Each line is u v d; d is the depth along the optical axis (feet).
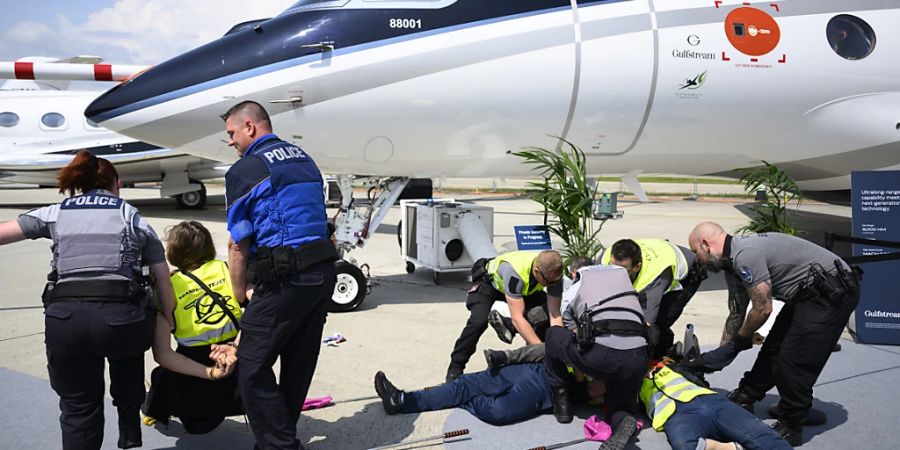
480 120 19.24
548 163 18.75
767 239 10.89
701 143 21.13
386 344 16.85
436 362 15.38
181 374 10.02
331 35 18.43
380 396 12.25
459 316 19.89
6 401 12.72
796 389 10.75
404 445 10.84
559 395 11.84
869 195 16.74
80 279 8.57
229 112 9.72
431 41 18.49
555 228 19.45
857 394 13.14
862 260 15.88
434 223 23.70
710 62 19.54
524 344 16.87
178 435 11.25
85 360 8.73
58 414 12.11
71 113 54.08
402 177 22.79
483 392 12.21
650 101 19.62
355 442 11.00
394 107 18.76
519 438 11.19
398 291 23.70
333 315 20.03
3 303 21.95
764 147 21.77
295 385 9.98
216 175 57.06
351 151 19.70
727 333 13.43
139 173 55.36
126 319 8.64
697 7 19.62
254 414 9.29
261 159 9.20
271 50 18.56
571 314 11.43
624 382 10.73
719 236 11.05
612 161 22.08
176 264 10.52
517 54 18.66
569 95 19.13
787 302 10.85
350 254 33.19
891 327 16.38
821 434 11.32
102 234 8.73
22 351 16.14
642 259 12.50
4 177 55.42
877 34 20.71
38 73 21.89
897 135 21.18
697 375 12.07
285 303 9.07
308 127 18.90
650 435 11.32
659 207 64.18
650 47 19.20
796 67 20.16
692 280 13.19
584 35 18.89
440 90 18.66
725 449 9.75
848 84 20.57
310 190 9.50
